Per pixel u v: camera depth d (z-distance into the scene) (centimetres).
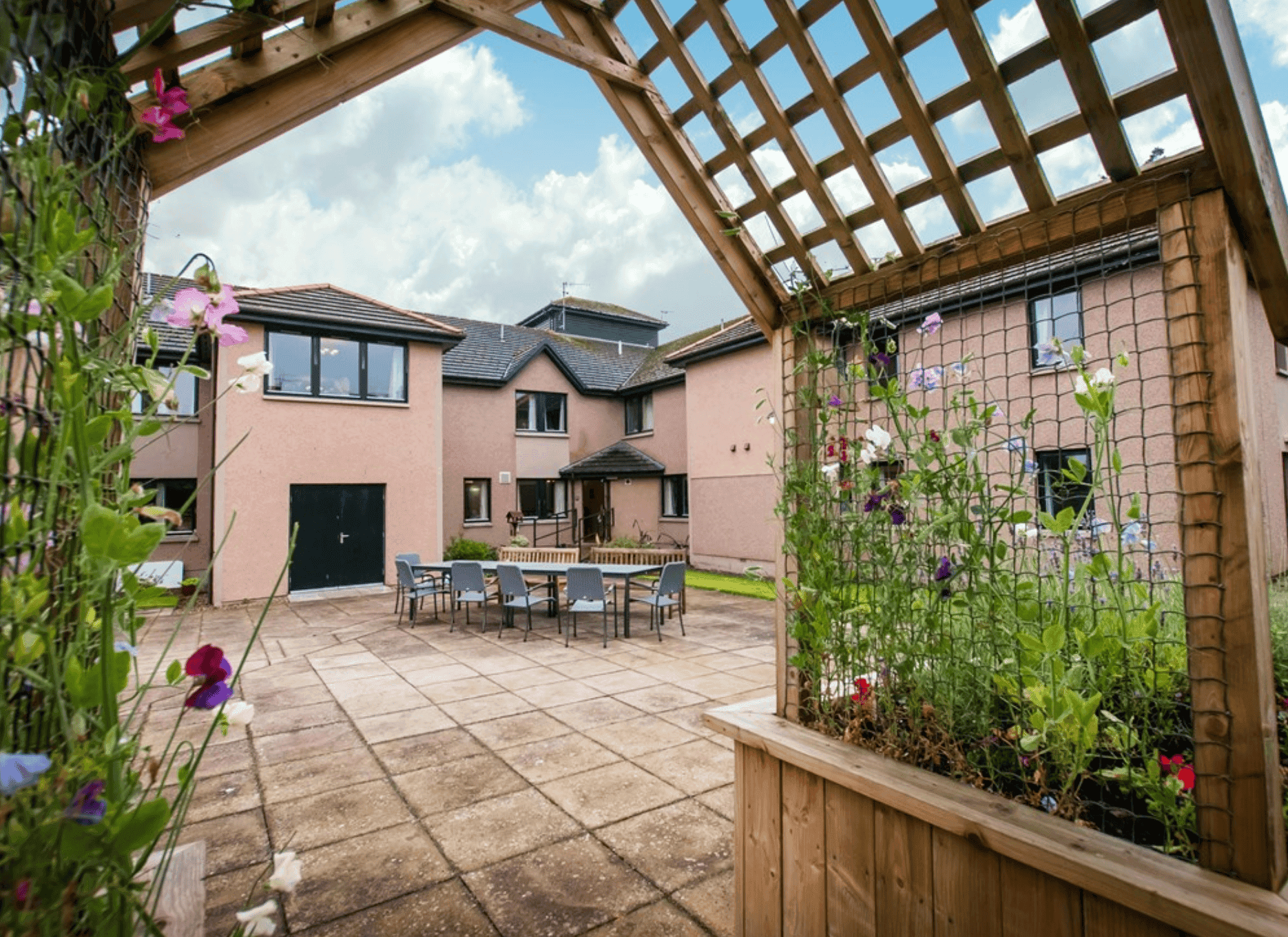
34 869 60
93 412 80
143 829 65
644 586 1116
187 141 142
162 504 1044
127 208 122
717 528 1341
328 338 1123
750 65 170
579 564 976
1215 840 114
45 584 68
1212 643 116
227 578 995
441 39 173
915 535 173
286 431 1068
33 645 66
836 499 190
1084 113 130
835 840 167
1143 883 110
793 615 202
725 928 217
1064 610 157
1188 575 119
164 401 91
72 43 93
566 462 1695
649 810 302
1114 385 145
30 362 69
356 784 334
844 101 162
